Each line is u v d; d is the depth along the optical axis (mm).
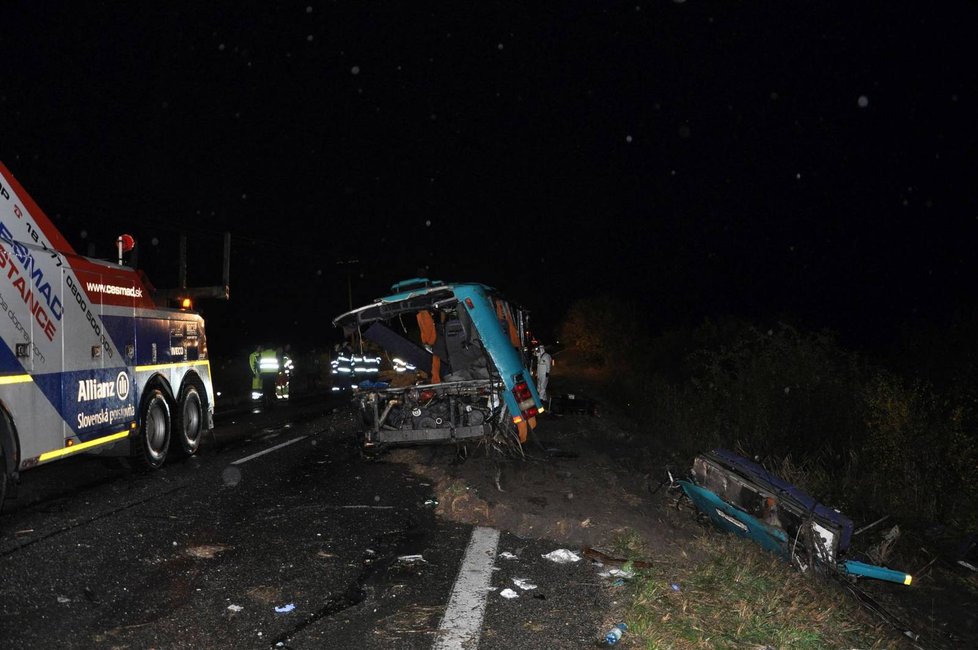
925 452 10719
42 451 7441
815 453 12188
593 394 23156
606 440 12898
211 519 7055
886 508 9891
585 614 4641
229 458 10875
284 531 6617
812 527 5965
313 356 35000
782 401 13180
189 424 11242
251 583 5219
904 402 11906
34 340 7367
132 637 4270
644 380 22734
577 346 37375
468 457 10180
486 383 10078
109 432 8812
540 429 13039
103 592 5000
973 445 10852
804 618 4848
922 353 14711
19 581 5184
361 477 9211
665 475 10109
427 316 11195
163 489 8523
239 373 27844
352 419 16062
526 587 5129
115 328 9102
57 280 7840
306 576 5379
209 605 4785
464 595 4969
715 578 5254
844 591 5910
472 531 6605
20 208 7312
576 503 7305
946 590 7148
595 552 5824
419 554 5914
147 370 9922
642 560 5629
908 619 6160
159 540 6289
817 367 13344
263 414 17906
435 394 10453
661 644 4168
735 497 6602
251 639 4270
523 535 6484
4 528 6656
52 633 4305
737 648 4215
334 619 4578
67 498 8000
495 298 11062
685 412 14961
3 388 6820
